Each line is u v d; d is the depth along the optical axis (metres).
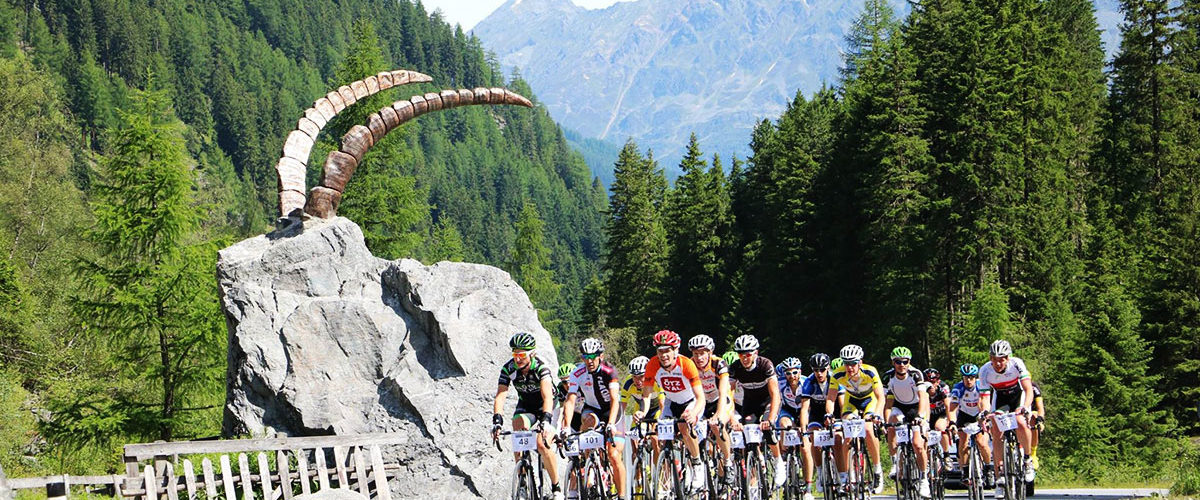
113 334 21.95
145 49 185.38
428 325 17.14
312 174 74.81
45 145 71.50
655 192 90.12
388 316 17.12
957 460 14.83
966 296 47.81
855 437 11.91
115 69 174.00
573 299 163.00
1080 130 57.88
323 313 16.83
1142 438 33.97
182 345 21.38
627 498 12.22
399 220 34.44
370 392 16.62
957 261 45.38
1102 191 55.38
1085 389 35.06
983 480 13.18
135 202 21.73
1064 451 33.72
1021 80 48.09
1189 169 53.28
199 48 199.75
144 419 21.34
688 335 68.00
